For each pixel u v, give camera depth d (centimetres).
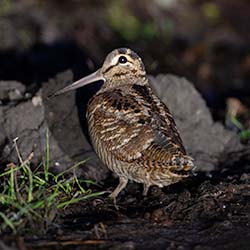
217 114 1688
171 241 973
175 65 2092
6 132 1269
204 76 2080
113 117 1112
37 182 1098
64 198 1084
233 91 2016
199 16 2422
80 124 1334
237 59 2217
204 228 1023
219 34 2347
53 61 1902
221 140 1412
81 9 2220
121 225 1024
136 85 1209
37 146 1253
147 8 2320
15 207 1002
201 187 1149
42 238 966
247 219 1055
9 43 1991
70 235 978
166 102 1432
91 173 1243
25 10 2130
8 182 1084
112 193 1140
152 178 1084
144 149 1066
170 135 1073
